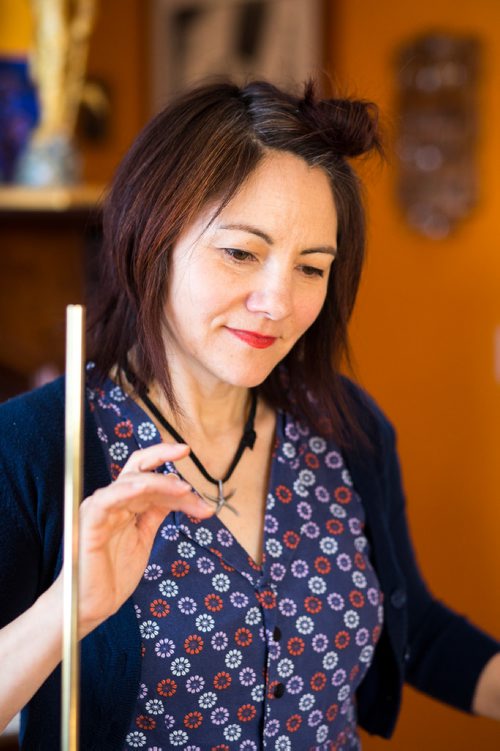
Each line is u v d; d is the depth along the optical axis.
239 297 1.06
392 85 2.59
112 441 1.14
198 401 1.18
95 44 2.63
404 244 2.63
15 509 1.04
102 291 1.20
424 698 2.68
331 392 1.27
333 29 2.57
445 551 2.69
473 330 2.65
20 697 0.90
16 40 2.03
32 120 2.05
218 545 1.11
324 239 1.09
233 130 1.07
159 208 1.07
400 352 2.67
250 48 2.61
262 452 1.24
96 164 2.64
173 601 1.08
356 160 1.26
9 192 1.90
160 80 2.66
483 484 2.68
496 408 2.65
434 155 2.57
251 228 1.05
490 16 2.58
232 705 1.11
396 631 1.27
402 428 2.68
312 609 1.16
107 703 1.06
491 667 1.33
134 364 1.18
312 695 1.15
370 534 1.27
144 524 0.92
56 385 1.13
